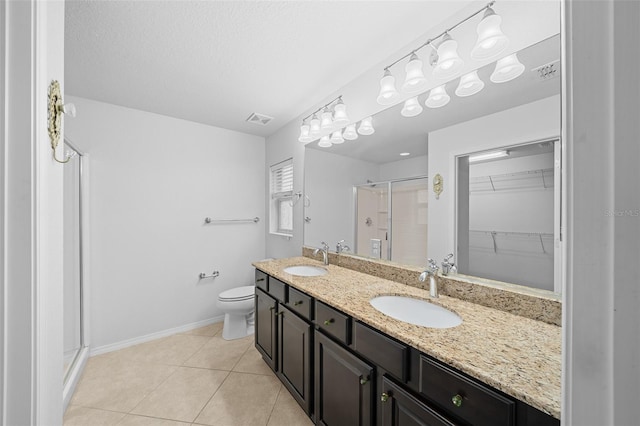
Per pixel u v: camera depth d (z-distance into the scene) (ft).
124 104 7.52
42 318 1.83
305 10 4.14
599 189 0.91
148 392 5.78
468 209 4.18
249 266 10.23
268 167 10.38
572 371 0.99
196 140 8.98
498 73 3.75
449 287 4.27
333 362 4.16
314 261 7.38
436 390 2.66
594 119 0.92
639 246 0.84
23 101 1.72
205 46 4.99
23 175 1.73
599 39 0.91
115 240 7.59
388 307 4.44
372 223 5.86
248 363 6.93
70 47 4.99
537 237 3.46
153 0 3.92
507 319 3.39
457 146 4.30
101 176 7.35
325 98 7.13
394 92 4.71
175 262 8.63
